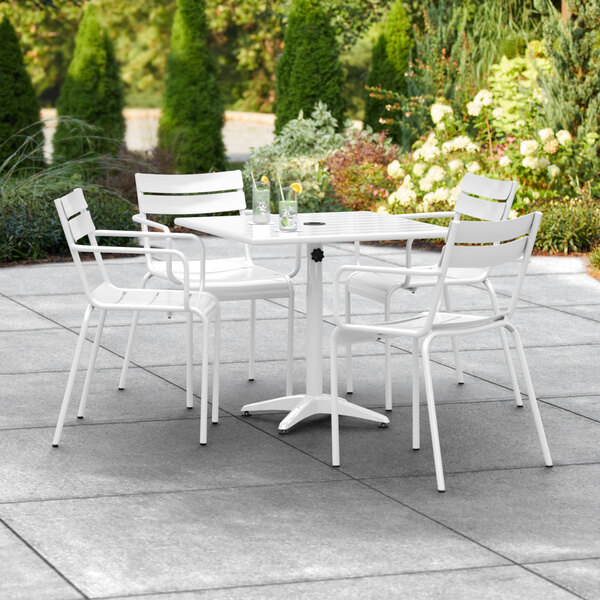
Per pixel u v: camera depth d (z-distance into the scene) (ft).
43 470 14.58
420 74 44.78
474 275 18.60
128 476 14.39
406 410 17.71
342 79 48.11
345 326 14.87
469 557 11.87
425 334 14.49
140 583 11.11
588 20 36.68
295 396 17.29
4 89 45.24
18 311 25.18
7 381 19.15
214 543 12.17
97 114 47.67
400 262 31.94
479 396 18.52
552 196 36.65
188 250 34.37
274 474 14.53
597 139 36.76
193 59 47.93
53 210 34.06
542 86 38.75
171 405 17.89
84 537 12.30
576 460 15.21
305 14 47.50
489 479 14.42
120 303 15.88
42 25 88.48
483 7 42.98
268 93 90.68
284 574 11.36
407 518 13.00
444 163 37.50
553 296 27.40
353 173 39.83
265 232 16.02
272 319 24.85
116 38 91.09
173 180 19.81
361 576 11.34
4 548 11.97
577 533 12.60
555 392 18.74
